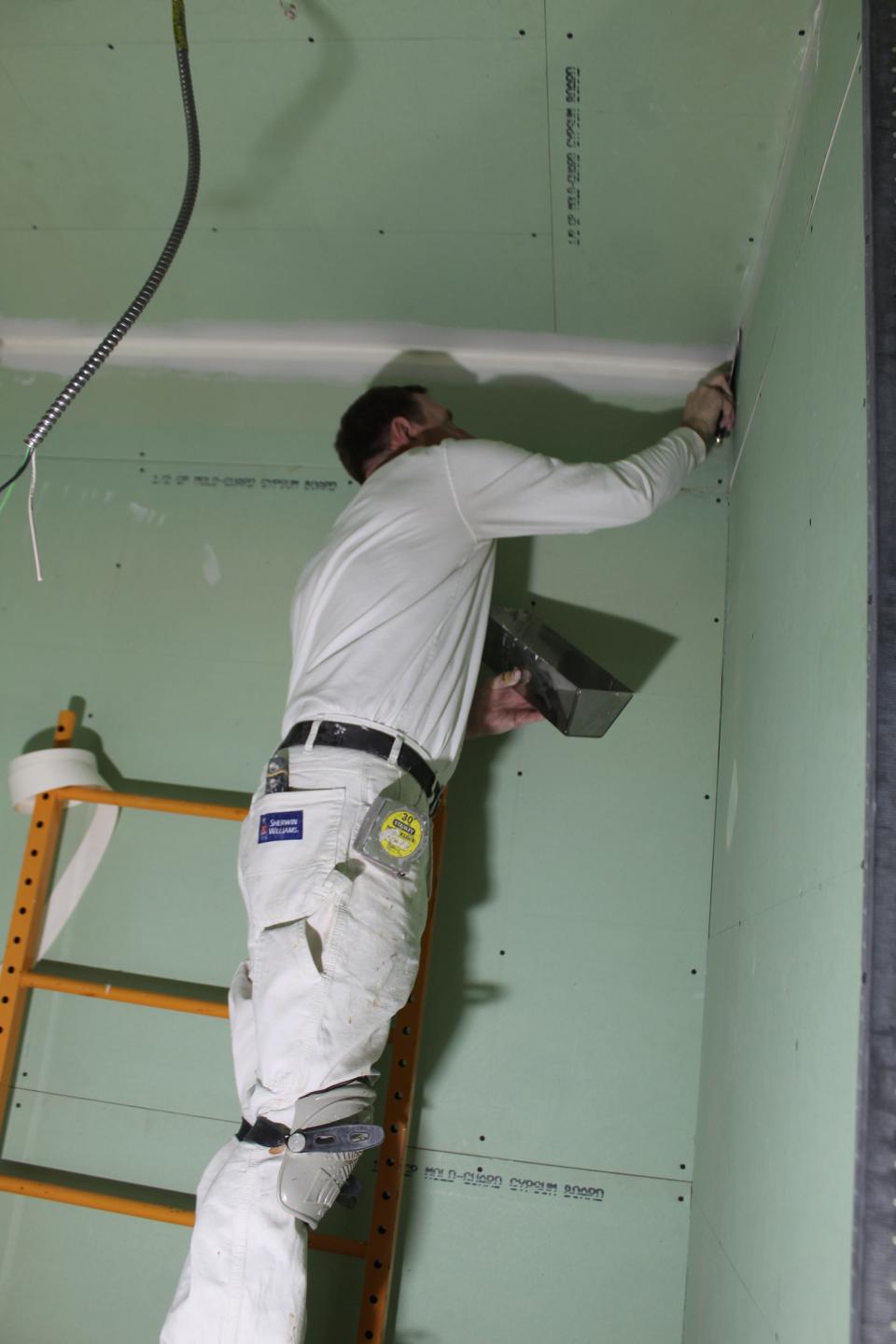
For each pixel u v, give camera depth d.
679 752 2.07
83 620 2.32
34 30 1.73
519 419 2.32
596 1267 1.82
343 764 1.58
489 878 2.04
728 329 2.19
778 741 1.41
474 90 1.74
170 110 1.85
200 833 2.15
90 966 2.08
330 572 1.78
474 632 1.80
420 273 2.17
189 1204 1.92
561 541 2.23
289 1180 1.37
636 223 1.96
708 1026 1.86
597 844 2.04
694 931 1.97
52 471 2.44
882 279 1.04
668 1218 1.83
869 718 0.92
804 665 1.28
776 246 1.77
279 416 2.41
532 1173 1.88
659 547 2.21
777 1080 1.24
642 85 1.70
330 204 2.02
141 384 2.47
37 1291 1.92
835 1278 0.90
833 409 1.21
